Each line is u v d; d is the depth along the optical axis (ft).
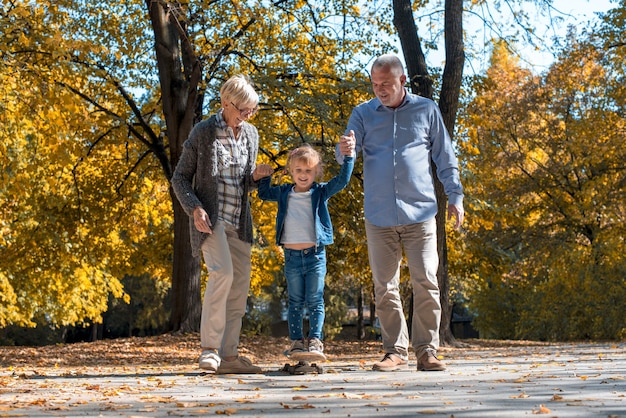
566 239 96.07
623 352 34.76
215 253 18.97
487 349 50.08
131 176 69.36
